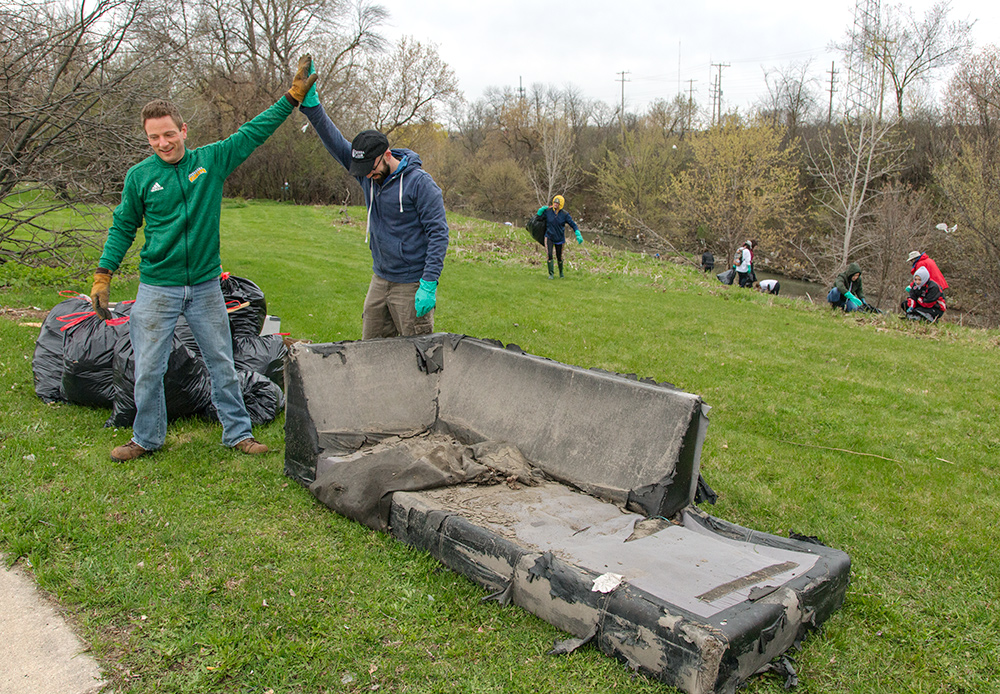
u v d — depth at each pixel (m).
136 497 3.53
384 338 4.38
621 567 2.69
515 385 3.99
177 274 3.82
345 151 4.44
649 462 3.33
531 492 3.44
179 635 2.55
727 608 2.41
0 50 9.13
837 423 5.70
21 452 3.92
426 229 4.29
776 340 8.94
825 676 2.54
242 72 32.97
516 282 12.44
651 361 7.43
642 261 18.02
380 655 2.51
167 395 4.47
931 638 2.84
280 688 2.33
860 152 22.62
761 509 4.02
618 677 2.40
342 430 3.86
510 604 2.79
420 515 3.14
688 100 48.06
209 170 3.82
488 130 56.00
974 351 9.16
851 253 22.95
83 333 4.65
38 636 2.52
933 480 4.63
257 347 5.24
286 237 16.55
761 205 24.45
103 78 9.94
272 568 3.00
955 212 20.33
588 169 45.50
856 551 3.55
